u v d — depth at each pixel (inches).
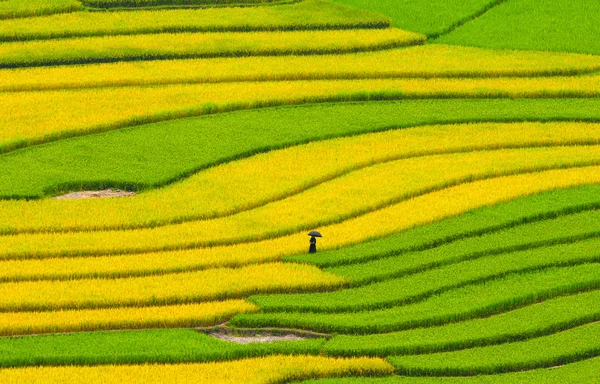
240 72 4963.1
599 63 5236.2
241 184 3969.0
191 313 3125.0
